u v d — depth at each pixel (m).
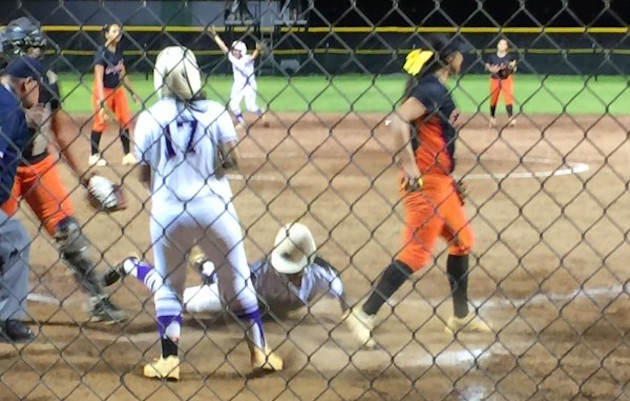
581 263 7.99
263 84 22.03
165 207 5.29
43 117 5.66
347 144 15.16
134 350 5.96
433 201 5.84
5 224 5.28
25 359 5.76
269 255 6.29
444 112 5.70
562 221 9.60
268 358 5.57
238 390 5.34
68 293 7.11
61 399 5.14
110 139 15.33
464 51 5.66
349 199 10.62
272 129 16.78
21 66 5.49
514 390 5.32
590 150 14.90
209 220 5.28
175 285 5.49
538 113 19.62
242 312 5.52
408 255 5.97
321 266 6.34
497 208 10.16
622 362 5.73
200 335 6.20
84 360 5.78
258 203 10.34
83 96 19.25
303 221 9.48
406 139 5.68
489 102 17.58
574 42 21.56
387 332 6.30
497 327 6.36
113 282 6.43
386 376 5.55
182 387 5.39
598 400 5.19
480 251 8.29
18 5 6.05
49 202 6.19
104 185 6.00
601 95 22.16
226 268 5.41
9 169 5.47
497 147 15.05
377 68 20.95
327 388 5.26
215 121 5.17
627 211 10.10
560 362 5.46
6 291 5.35
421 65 5.62
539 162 13.59
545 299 6.94
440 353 5.55
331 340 5.93
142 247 8.38
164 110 5.21
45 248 8.20
